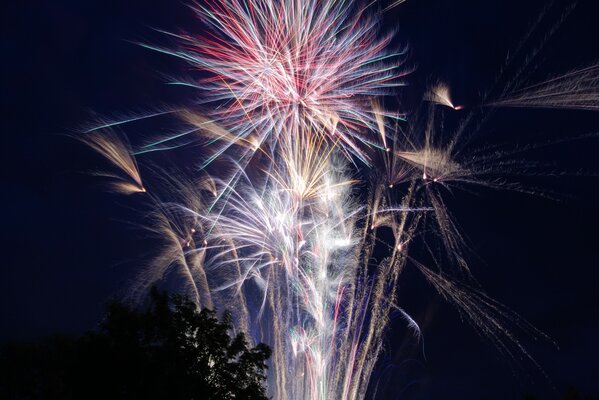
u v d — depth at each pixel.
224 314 15.41
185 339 14.31
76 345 13.98
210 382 14.02
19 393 14.91
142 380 13.41
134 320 14.26
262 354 14.66
